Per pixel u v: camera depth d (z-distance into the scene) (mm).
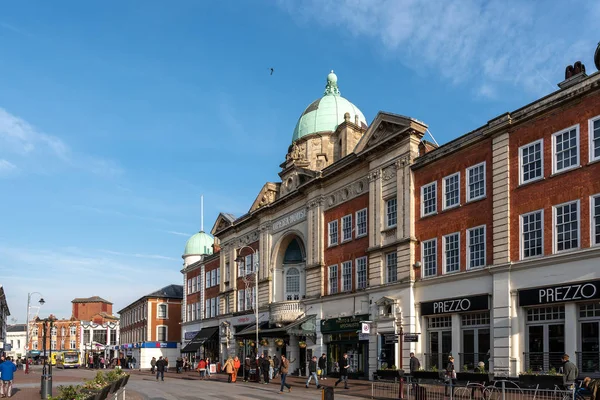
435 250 30047
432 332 29875
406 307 30859
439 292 29250
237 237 54438
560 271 23234
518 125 26016
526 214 25125
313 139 50000
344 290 37000
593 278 21969
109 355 110125
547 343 23688
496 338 25438
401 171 32531
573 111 23672
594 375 21594
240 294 53031
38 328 126688
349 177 37812
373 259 34000
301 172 43938
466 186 28547
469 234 28031
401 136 32594
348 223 37562
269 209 47688
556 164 24203
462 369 27312
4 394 25766
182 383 35812
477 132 28094
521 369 24328
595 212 22375
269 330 41594
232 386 32062
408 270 31078
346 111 50875
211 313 60906
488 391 20109
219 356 55688
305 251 43812
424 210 31156
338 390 27609
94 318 123625
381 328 32531
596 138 22703
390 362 31672
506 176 26172
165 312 82562
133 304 91750
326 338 38438
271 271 46625
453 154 29516
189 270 69562
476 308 26797
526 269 24672
